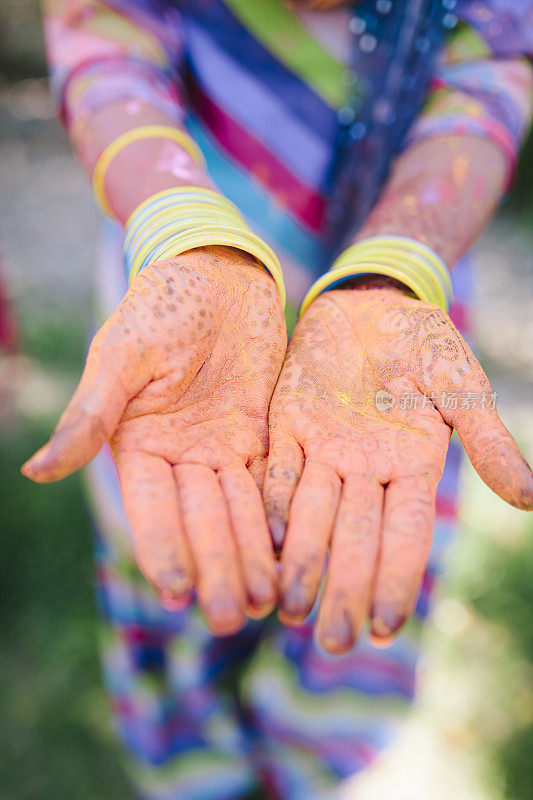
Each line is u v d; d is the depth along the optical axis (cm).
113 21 60
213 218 48
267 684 72
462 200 55
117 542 68
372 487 43
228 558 39
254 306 48
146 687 72
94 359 42
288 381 47
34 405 136
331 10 61
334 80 62
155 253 47
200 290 45
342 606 39
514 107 60
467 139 58
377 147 62
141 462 42
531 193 274
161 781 74
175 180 52
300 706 70
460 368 45
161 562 38
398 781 83
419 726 89
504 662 97
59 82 60
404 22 60
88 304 201
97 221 268
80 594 103
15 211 271
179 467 43
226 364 46
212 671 73
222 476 43
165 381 43
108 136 55
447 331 46
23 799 82
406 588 40
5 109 372
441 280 51
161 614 70
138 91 57
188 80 65
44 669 94
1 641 97
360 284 52
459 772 84
